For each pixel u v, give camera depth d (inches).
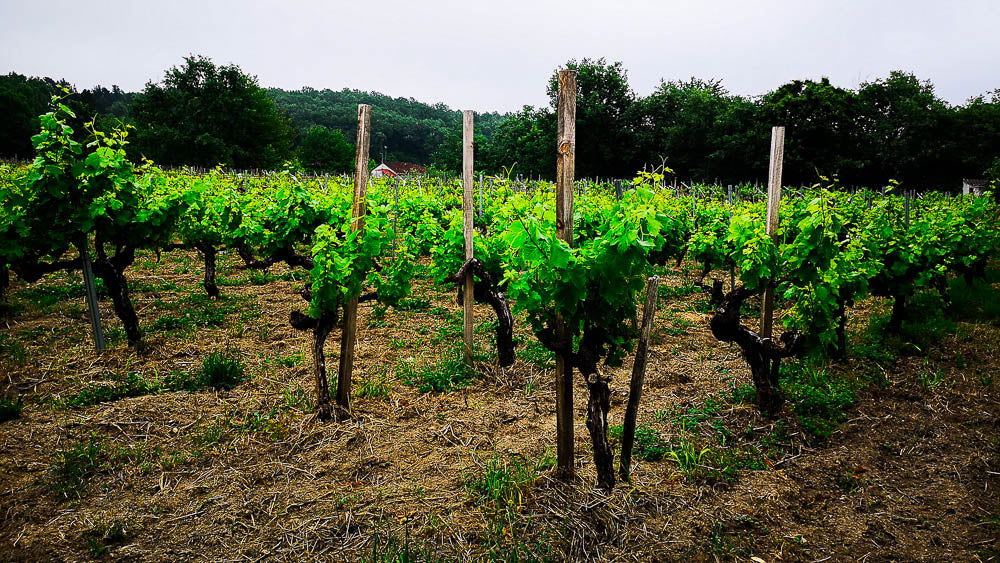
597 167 1822.1
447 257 231.3
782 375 217.8
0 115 1745.8
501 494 134.8
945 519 134.3
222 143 1807.3
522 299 135.2
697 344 262.1
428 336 267.4
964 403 195.9
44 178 203.6
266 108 2005.4
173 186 266.5
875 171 1525.6
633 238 120.4
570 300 125.6
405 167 3412.9
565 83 124.4
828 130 1382.9
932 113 1499.8
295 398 189.9
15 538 118.6
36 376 201.5
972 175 1537.9
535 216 129.3
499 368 223.0
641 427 175.6
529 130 2037.4
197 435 163.6
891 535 128.5
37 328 253.9
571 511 130.0
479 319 297.6
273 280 388.5
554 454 156.3
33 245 214.8
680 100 1806.1
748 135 1476.4
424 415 182.4
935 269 252.7
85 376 204.1
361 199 176.6
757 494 142.6
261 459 153.8
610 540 123.0
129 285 343.9
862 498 142.8
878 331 268.1
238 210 313.7
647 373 224.5
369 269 185.5
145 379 202.8
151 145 1785.2
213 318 281.7
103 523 124.1
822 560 120.0
